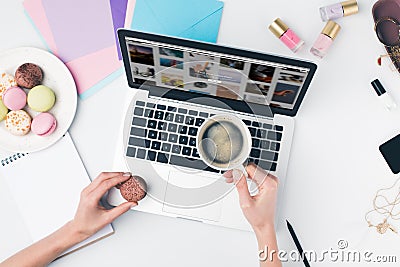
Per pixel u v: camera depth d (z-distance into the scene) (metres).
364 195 0.87
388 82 0.87
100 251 0.87
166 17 0.88
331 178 0.87
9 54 0.87
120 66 0.88
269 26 0.85
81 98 0.88
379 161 0.87
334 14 0.85
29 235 0.87
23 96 0.85
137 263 0.87
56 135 0.86
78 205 0.85
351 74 0.87
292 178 0.87
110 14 0.88
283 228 0.87
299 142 0.87
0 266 0.82
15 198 0.86
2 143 0.86
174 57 0.75
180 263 0.87
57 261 0.87
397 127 0.87
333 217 0.87
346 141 0.87
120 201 0.85
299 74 0.73
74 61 0.88
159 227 0.87
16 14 0.88
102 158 0.88
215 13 0.87
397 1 0.85
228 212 0.85
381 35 0.86
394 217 0.87
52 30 0.88
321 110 0.87
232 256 0.87
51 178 0.87
